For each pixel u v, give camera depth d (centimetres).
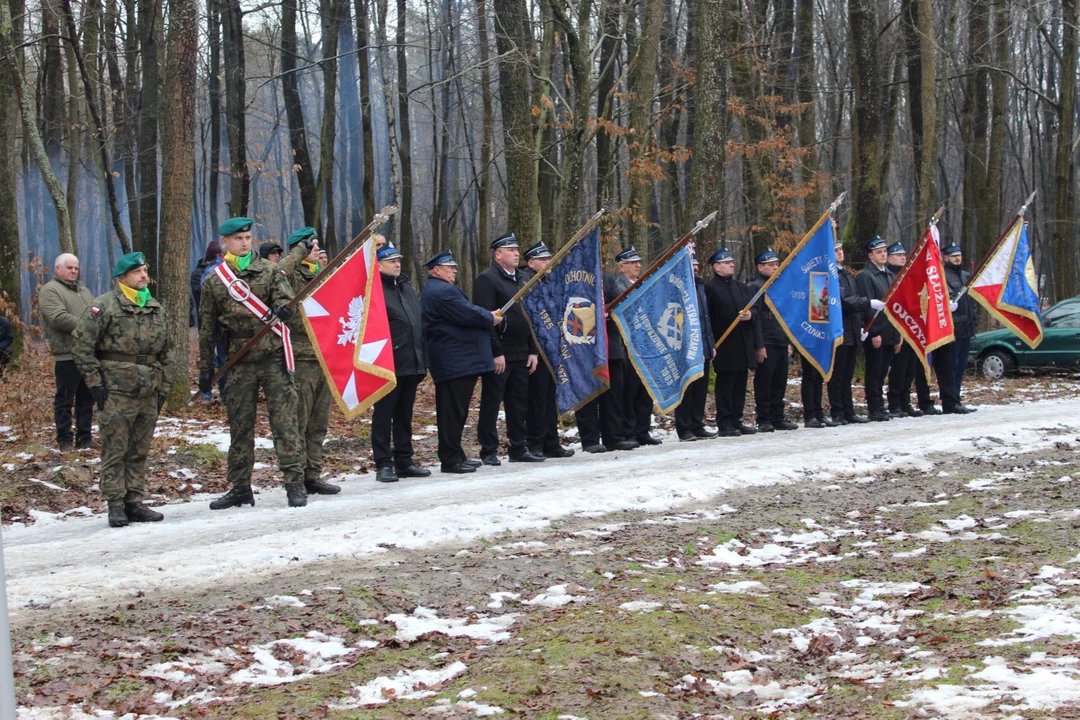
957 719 446
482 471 1179
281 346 994
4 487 1088
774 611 655
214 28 2822
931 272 1513
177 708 507
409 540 816
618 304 1327
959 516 906
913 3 2909
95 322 927
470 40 3234
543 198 2644
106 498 934
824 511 950
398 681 543
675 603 662
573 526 880
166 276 1577
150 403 952
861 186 2327
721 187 1841
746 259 3241
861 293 1561
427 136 4450
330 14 2972
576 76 1870
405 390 1158
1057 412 1569
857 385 2155
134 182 2866
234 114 2819
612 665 550
